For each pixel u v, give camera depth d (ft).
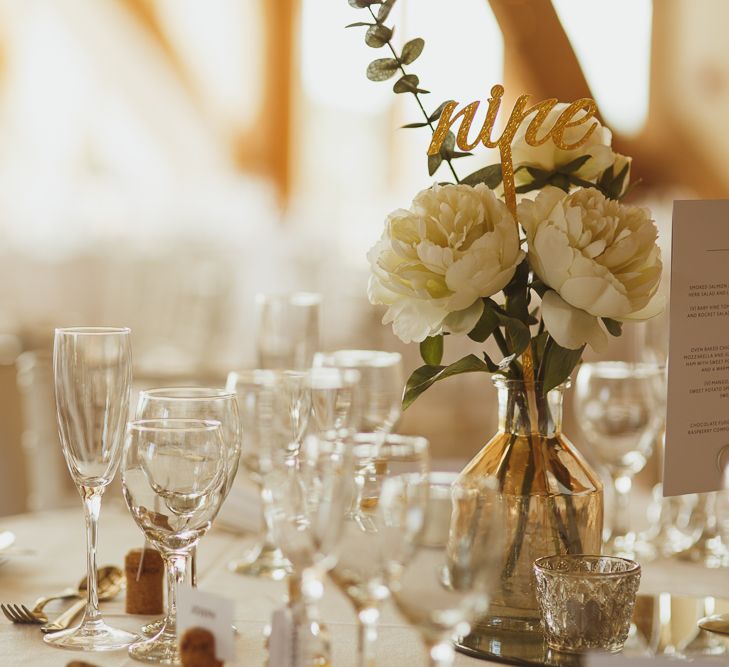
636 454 5.70
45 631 4.22
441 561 3.05
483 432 15.81
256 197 29.17
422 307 3.86
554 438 4.14
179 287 21.94
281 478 3.35
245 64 31.09
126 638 4.10
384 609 4.53
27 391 8.63
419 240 3.85
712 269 4.37
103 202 28.40
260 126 31.48
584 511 4.04
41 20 29.76
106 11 29.96
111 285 22.91
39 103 30.01
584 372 5.82
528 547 4.01
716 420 4.44
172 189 30.91
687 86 23.41
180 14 30.35
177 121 30.96
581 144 4.16
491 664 3.81
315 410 5.41
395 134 31.73
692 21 22.89
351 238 25.64
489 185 4.14
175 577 3.99
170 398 4.00
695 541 5.67
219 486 3.91
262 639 4.12
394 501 3.09
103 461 4.16
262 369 6.57
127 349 4.19
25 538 5.84
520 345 3.85
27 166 29.99
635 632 4.11
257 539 5.88
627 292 3.80
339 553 3.25
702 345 4.39
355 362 5.73
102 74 30.30
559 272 3.74
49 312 22.66
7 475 8.12
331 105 31.65
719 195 23.79
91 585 4.25
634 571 3.84
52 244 23.95
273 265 22.49
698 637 4.06
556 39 23.16
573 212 3.75
